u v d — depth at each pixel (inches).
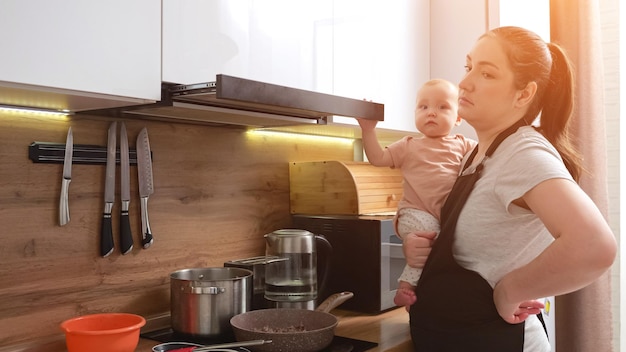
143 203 66.2
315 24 68.7
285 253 70.8
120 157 64.4
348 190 80.3
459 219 51.3
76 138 60.9
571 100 51.2
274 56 63.4
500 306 48.0
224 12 57.6
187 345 56.0
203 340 59.9
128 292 65.6
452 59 94.2
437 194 60.1
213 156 75.1
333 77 71.5
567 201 40.4
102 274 63.2
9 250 55.7
